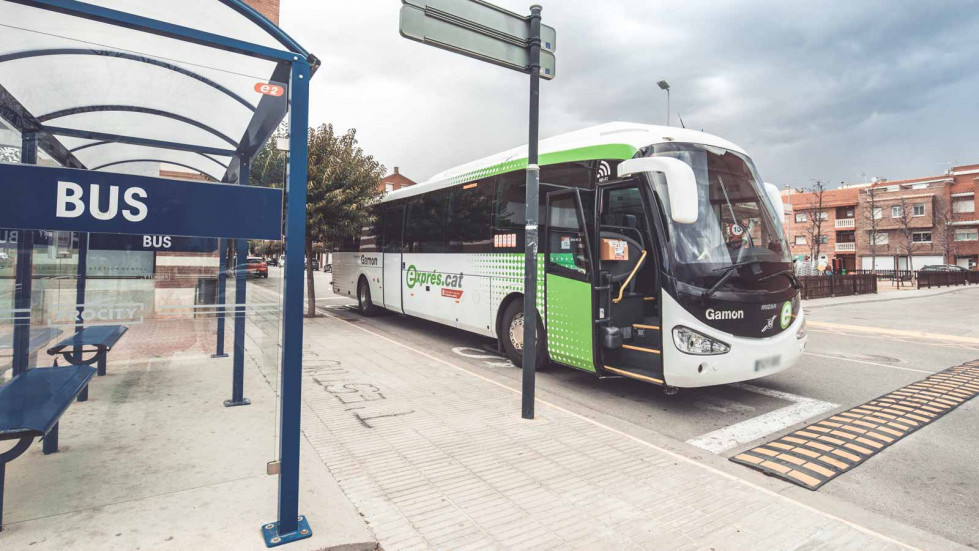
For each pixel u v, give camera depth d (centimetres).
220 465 363
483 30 490
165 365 437
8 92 355
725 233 575
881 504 360
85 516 295
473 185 870
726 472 408
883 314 1705
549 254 688
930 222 5016
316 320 1277
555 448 438
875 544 301
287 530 281
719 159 610
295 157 286
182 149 475
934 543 310
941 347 1021
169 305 373
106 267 347
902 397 625
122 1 262
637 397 630
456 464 400
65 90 368
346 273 1450
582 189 637
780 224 633
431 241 992
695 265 541
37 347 349
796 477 398
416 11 449
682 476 387
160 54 300
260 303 373
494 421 505
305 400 565
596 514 327
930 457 441
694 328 527
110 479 340
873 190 5078
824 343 1075
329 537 282
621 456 423
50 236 329
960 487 387
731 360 535
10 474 346
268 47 290
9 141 367
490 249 817
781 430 515
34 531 279
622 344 599
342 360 786
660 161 524
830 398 631
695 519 323
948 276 3850
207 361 465
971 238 4891
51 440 378
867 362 859
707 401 616
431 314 990
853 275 2647
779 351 570
